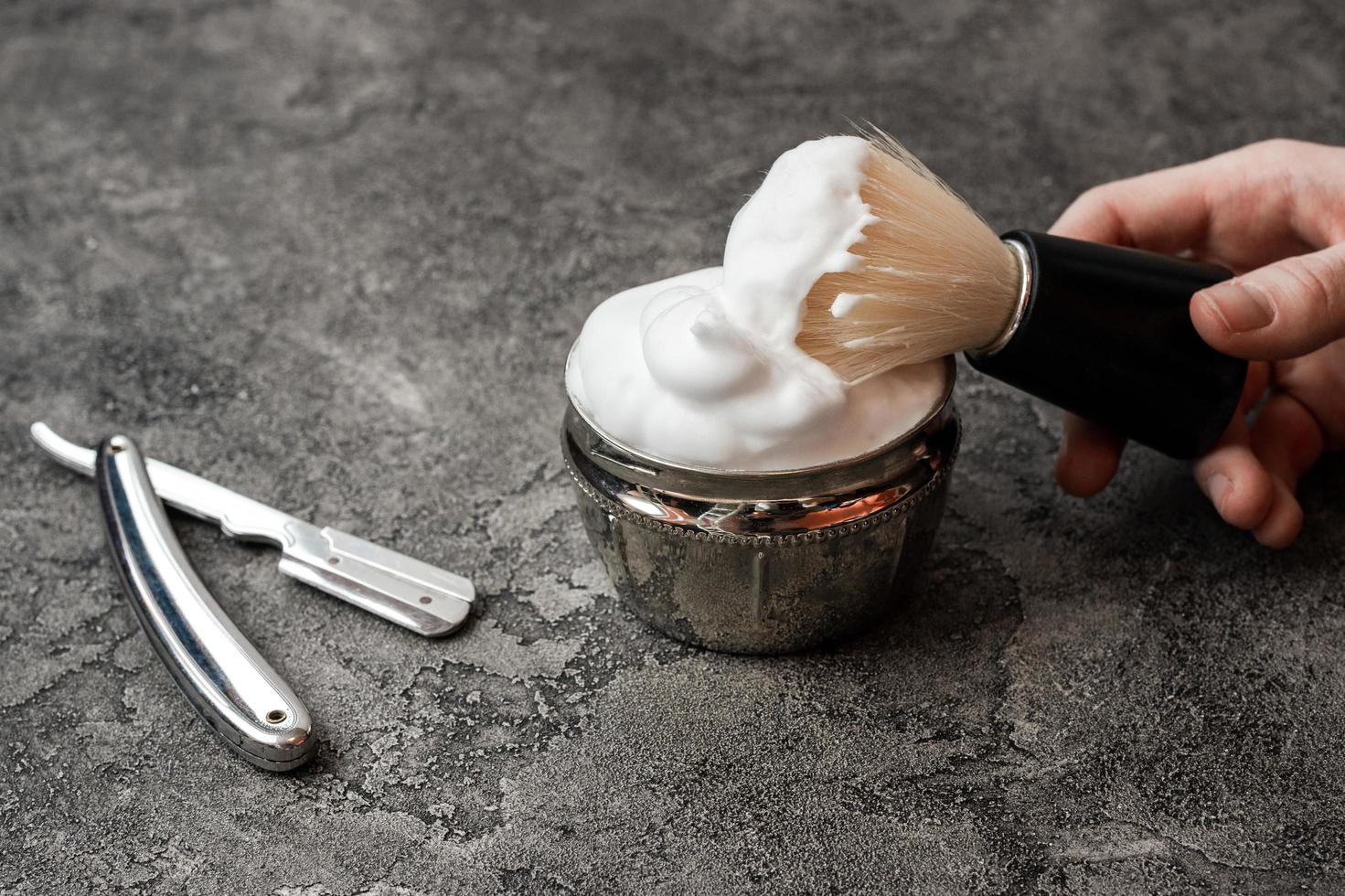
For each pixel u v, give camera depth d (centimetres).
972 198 75
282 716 55
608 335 54
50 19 90
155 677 58
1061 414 65
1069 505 62
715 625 56
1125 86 81
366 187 77
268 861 54
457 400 67
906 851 53
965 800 54
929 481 54
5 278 73
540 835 54
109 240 75
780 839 54
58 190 77
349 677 58
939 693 57
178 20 90
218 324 71
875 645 58
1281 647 58
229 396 68
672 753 56
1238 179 63
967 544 61
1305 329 55
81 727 57
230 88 83
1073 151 77
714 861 53
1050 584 59
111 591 61
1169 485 63
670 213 75
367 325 70
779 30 87
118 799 55
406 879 53
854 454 53
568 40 86
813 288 53
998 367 55
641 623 59
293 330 70
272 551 62
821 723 56
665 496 54
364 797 55
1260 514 58
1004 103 80
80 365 69
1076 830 54
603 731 56
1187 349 55
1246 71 81
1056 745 55
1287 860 53
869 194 53
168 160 79
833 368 53
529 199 76
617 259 73
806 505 53
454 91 82
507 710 57
